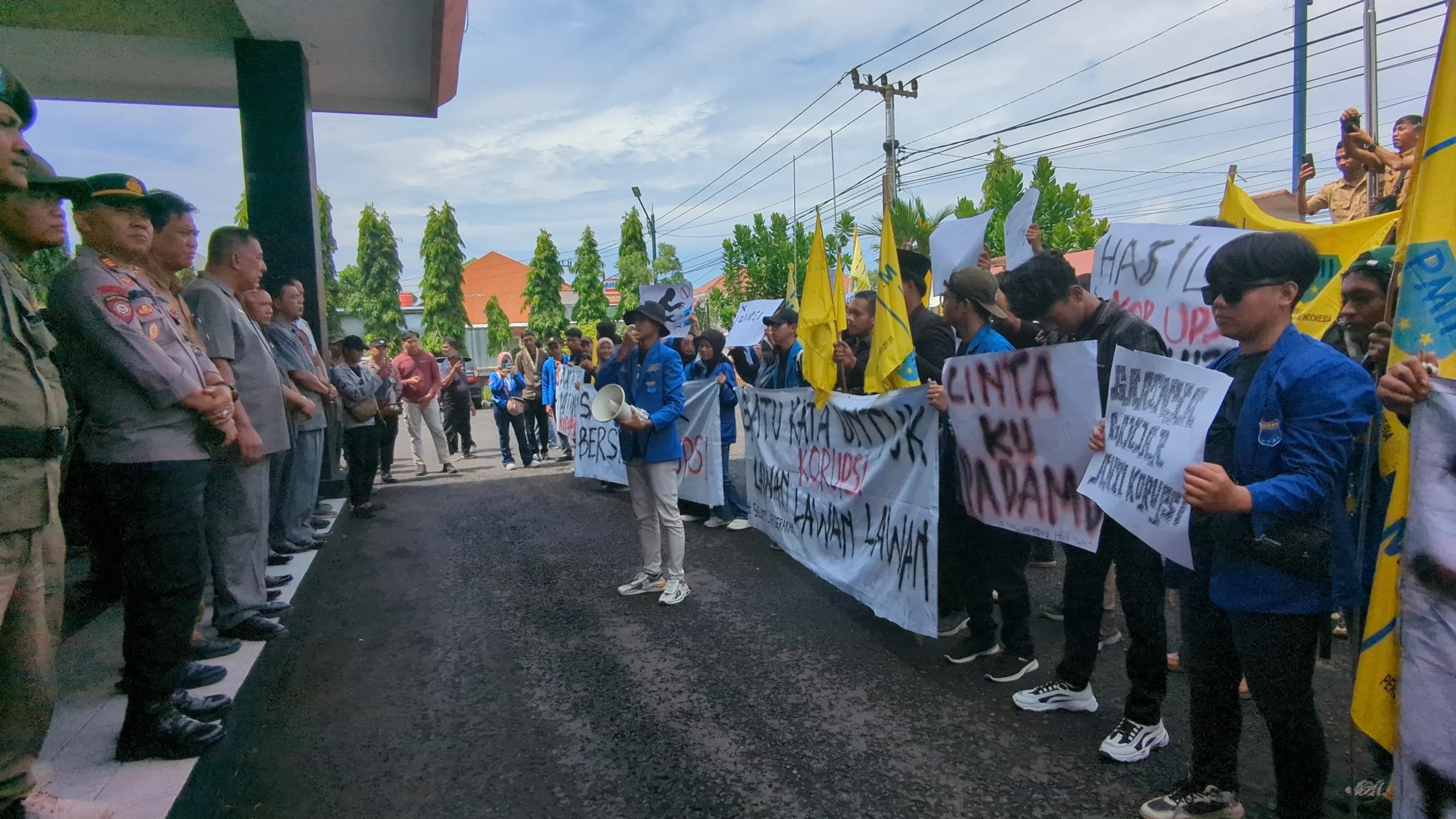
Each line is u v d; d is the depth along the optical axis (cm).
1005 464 358
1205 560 248
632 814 282
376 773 316
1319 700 348
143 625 269
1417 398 187
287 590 473
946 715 346
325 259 2727
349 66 812
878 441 435
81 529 351
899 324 415
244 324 412
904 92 2203
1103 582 334
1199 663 253
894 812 278
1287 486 211
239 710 320
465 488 970
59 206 244
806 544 530
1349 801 261
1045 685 350
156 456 271
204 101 898
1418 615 186
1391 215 372
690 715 356
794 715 352
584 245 3772
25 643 218
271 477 512
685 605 505
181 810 248
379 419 805
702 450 705
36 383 218
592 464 916
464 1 655
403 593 554
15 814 217
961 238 554
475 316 5925
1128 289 450
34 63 775
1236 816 258
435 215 3506
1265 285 224
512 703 375
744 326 1030
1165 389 258
